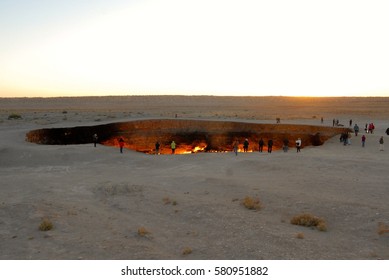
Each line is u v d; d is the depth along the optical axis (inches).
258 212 569.3
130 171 989.2
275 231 480.4
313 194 653.3
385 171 883.4
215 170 967.0
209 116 3095.5
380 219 505.7
